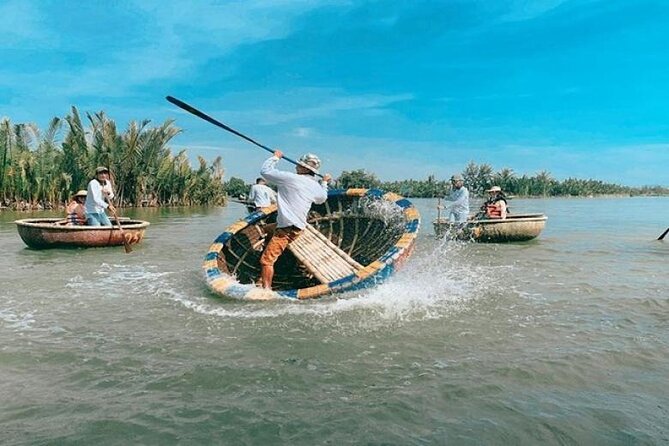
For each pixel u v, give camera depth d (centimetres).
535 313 467
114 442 244
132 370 330
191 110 583
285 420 265
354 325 427
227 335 402
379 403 283
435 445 241
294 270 678
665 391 299
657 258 839
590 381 313
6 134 2445
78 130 2698
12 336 398
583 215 2331
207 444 243
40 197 2631
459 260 816
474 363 341
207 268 588
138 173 3023
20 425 259
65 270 697
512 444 242
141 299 523
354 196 735
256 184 1055
